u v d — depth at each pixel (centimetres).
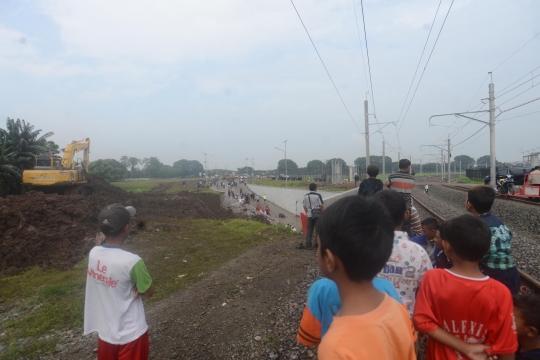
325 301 169
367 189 589
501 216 1480
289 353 365
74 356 407
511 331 193
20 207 1166
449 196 2802
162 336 429
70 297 611
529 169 2539
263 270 705
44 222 1146
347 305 139
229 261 819
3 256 884
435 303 207
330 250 140
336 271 142
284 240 1046
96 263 263
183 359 373
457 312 200
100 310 264
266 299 530
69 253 921
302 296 522
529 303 229
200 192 4934
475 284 199
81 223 1276
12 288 670
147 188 5572
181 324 459
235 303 520
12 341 453
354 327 129
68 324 504
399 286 255
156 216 1850
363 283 140
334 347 125
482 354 194
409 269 253
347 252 134
